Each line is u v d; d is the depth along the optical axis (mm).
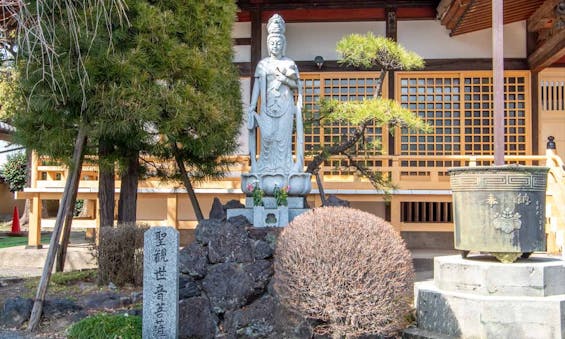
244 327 5422
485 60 12711
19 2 4906
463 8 11016
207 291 5609
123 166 7723
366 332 4738
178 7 6941
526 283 5457
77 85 6008
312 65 13023
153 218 12719
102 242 7270
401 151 12797
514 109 12594
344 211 5176
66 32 5996
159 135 7465
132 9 6473
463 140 12625
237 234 5730
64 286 7273
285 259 4914
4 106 10422
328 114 9180
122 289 7039
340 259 4711
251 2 12820
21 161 22234
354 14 12945
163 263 5031
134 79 6188
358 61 8547
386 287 4730
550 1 10695
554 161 10250
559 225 9031
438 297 5637
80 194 10992
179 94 6559
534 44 12531
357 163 9578
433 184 11047
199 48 7098
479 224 5738
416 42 12859
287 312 5246
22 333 5789
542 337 5211
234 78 8641
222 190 10984
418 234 12195
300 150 6848
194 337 5477
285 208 6297
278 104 6805
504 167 5594
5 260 10820
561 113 12961
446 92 12789
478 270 5574
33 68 6039
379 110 8070
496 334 5262
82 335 5125
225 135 7559
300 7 12805
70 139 6723
